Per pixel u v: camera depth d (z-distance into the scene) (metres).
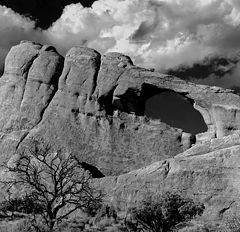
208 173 47.53
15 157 60.75
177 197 30.55
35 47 71.00
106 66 66.94
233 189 45.84
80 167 52.19
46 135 63.72
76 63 67.81
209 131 62.69
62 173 26.23
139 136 62.62
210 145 53.09
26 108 67.06
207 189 46.69
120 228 33.94
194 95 63.97
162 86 64.75
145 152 61.59
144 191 48.88
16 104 68.00
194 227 34.66
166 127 62.94
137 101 66.88
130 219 33.47
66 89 66.75
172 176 48.78
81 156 61.34
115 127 63.12
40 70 68.81
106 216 42.03
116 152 61.75
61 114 65.12
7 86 69.81
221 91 63.09
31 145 62.75
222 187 46.31
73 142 62.44
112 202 49.31
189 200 31.89
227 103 62.31
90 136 62.84
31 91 68.06
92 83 66.31
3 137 65.50
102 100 65.88
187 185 47.66
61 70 69.38
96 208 42.91
